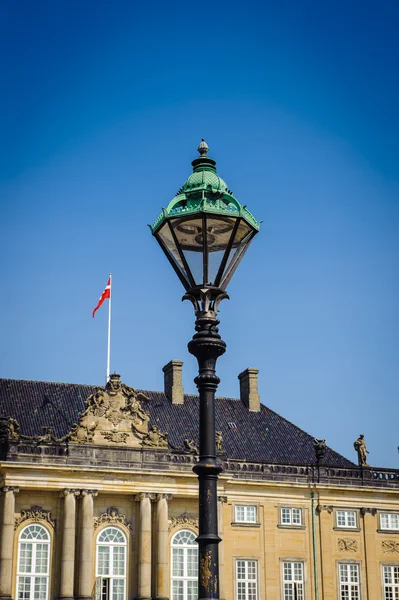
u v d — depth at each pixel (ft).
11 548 242.58
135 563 255.91
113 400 266.77
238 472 279.69
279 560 277.64
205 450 59.98
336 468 292.20
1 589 237.86
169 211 61.72
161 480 261.24
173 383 309.42
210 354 62.03
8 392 286.66
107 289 302.86
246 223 62.08
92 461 257.34
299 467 287.48
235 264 63.16
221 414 311.47
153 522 260.01
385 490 293.43
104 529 257.14
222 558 266.77
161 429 291.38
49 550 250.37
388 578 288.71
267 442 303.48
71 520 250.16
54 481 251.80
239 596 270.67
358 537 288.92
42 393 290.76
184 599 259.39
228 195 62.28
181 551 263.29
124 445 263.08
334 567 283.18
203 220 60.90
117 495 260.42
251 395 319.68
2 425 253.44
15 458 250.37
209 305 62.75
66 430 277.23
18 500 251.80
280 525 280.51
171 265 63.82
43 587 246.88
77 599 244.42
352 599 282.56
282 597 274.77
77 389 298.15
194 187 62.69
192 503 267.80
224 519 274.16
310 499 286.66
